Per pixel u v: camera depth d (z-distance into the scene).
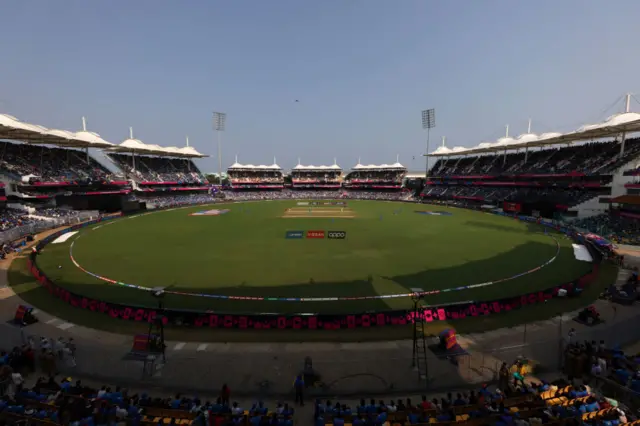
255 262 31.27
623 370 12.59
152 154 95.38
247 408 11.63
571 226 49.59
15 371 13.34
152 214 66.88
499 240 41.38
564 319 19.25
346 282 25.61
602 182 56.75
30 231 44.88
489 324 18.77
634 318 16.67
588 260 31.95
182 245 38.56
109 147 76.25
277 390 12.62
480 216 64.38
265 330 18.22
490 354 14.61
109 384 13.02
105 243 39.56
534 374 13.59
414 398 12.23
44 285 24.39
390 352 15.62
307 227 51.47
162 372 13.56
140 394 12.47
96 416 9.98
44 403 10.80
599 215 53.22
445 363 14.06
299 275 27.31
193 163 117.94
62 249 36.47
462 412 10.59
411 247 37.50
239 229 49.56
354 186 123.25
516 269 29.08
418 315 18.91
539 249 36.53
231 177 120.25
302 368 14.05
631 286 22.91
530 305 21.25
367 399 12.16
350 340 17.05
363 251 35.59
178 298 22.56
